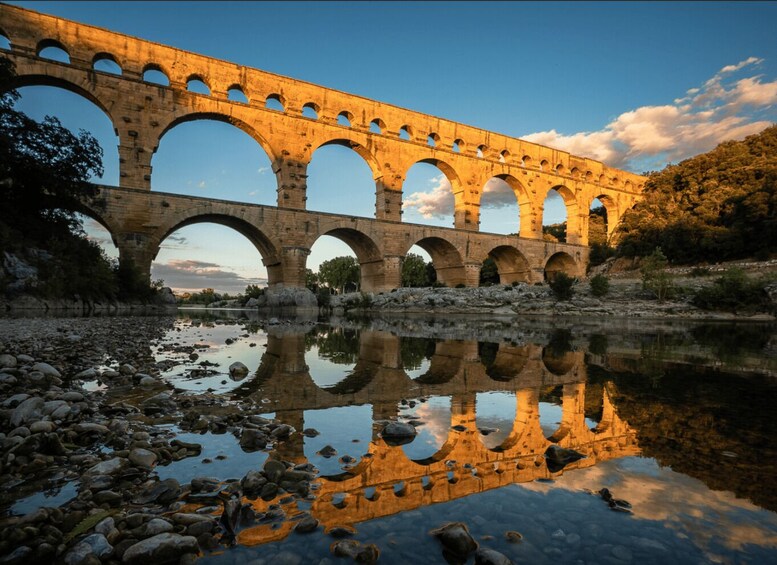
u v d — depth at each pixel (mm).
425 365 11188
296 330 24234
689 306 47688
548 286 65000
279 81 53656
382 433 5395
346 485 3840
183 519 3158
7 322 18250
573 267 80000
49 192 34531
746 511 3168
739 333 22875
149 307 45562
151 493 3605
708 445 4691
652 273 54406
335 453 4668
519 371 10094
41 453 4395
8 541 2820
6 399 6000
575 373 9727
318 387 8273
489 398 7297
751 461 4184
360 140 58812
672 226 74312
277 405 6820
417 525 3113
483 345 16328
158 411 6281
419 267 109188
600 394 7340
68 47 41906
